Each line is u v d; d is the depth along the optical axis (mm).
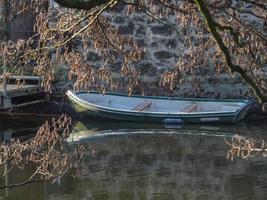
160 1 12805
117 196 24688
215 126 40094
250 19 23297
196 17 12984
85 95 42969
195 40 16781
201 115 40125
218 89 42750
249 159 30391
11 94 41344
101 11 12742
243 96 42312
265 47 12070
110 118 41156
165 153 32938
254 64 12125
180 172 28594
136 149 33969
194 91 43000
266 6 11758
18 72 15141
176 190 25453
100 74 14984
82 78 14664
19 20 49188
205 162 30547
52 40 14539
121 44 14727
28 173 25500
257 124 40781
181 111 41938
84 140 36312
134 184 26469
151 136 37875
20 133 38844
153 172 28625
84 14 13992
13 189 24891
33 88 42625
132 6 13758
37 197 24062
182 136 37750
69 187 25703
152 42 43500
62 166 19781
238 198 24219
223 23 12531
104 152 32938
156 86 43656
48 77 14406
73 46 15141
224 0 11547
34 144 17281
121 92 43375
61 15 14914
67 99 43031
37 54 14289
